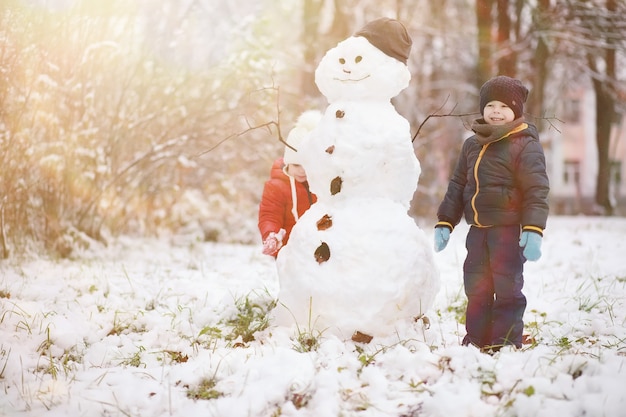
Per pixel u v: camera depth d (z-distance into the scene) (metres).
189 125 9.02
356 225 3.86
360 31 4.14
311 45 13.65
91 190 7.94
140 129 8.64
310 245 3.92
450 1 16.89
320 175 4.00
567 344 3.78
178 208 10.30
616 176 34.62
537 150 3.79
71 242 7.57
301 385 3.26
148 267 7.12
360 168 3.91
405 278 3.83
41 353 4.10
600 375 3.17
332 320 3.81
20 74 6.71
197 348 4.05
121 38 8.08
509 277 3.83
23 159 6.96
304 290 3.88
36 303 5.06
